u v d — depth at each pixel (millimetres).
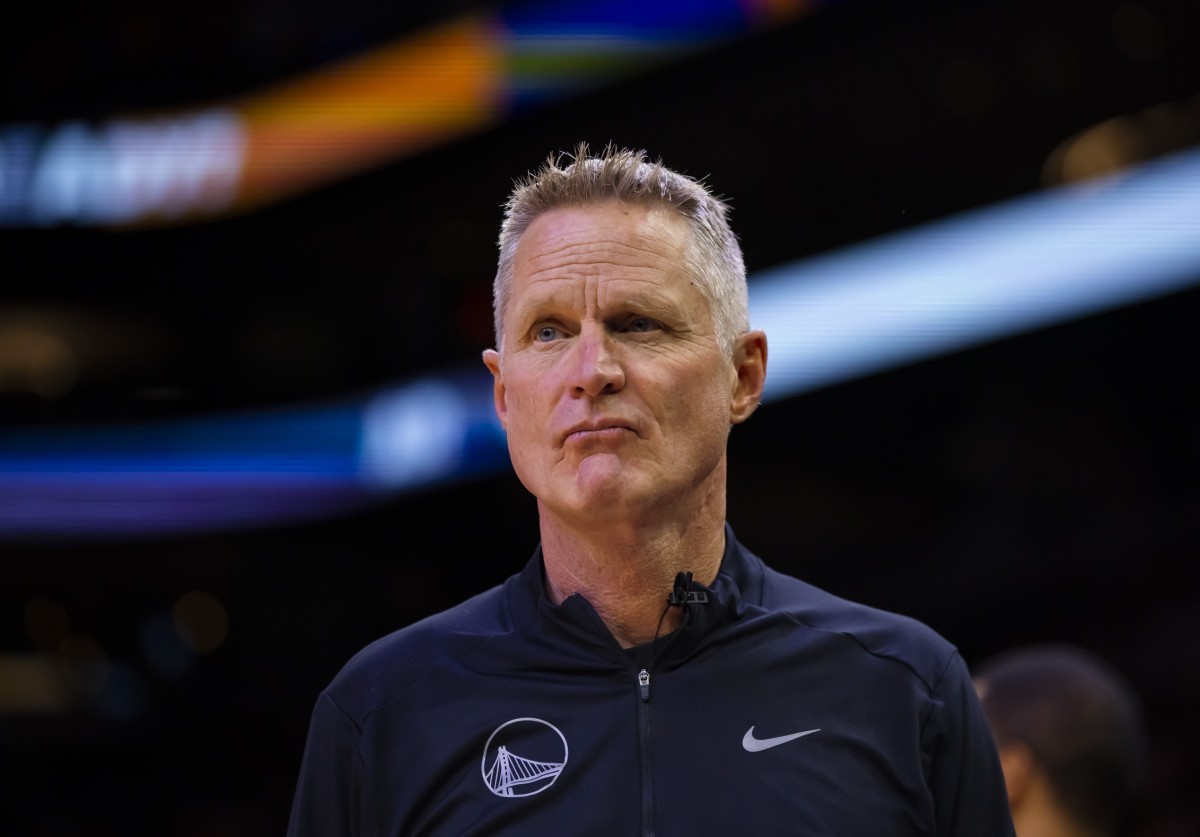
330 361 38438
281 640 40938
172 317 39031
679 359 6012
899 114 32781
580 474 5879
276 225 36969
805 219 34094
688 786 5766
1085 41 30297
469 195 35656
